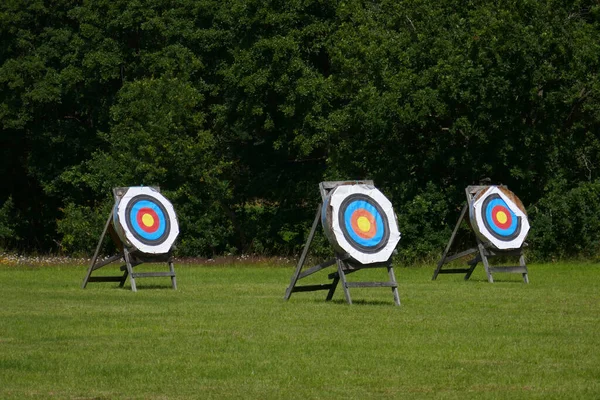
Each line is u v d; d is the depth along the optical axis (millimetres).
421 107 73875
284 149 93188
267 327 33531
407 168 78312
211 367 26219
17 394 23109
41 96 92938
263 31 87062
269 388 23656
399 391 23266
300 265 42594
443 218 75438
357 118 77500
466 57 73688
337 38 82938
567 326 33656
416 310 38594
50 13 98000
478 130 73625
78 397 22781
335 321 35031
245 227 95000
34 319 36188
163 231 52719
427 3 78375
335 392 23188
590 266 69438
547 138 74812
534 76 72062
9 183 109688
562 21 73875
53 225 109562
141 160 87250
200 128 91750
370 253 40844
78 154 100750
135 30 93938
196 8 91875
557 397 22516
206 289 51156
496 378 24719
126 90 90438
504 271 54906
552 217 74562
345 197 41281
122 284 52656
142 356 27859
